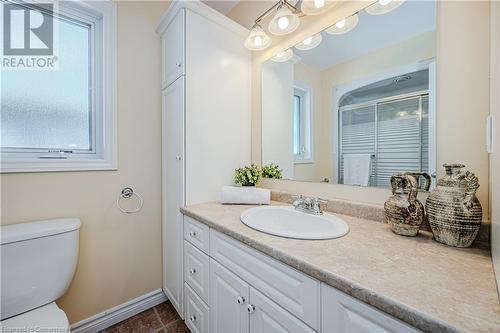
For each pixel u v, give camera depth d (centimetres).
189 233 129
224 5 186
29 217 120
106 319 143
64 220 124
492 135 62
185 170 138
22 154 122
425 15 93
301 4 125
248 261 86
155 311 157
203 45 145
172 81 148
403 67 100
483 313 43
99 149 146
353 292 53
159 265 167
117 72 147
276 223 123
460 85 84
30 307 104
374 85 110
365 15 112
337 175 125
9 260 99
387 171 105
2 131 118
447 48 87
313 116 136
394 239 81
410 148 97
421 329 43
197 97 142
